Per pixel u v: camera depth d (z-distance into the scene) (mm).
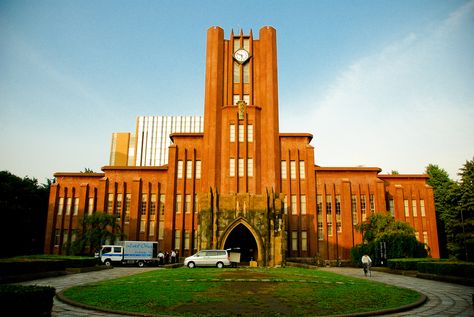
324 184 54969
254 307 14922
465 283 25016
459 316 14602
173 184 53094
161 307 14898
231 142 49938
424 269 30953
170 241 51250
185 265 36875
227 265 36625
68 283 24391
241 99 53000
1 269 24062
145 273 29797
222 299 16484
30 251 60750
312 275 27594
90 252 48531
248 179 48812
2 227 53125
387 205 56531
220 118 51250
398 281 27875
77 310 14883
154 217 54125
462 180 54312
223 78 53594
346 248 52656
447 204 57875
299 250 51625
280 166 53406
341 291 19312
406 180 57625
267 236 40562
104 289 19250
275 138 51250
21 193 60406
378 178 56031
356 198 55094
